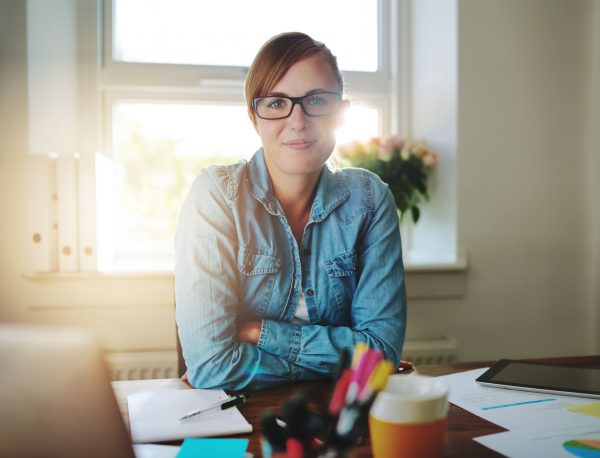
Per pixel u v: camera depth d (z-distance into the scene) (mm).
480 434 717
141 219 2230
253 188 1205
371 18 2393
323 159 1181
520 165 2141
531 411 800
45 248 1843
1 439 440
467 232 2111
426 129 2285
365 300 1179
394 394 590
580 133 2186
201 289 1088
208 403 843
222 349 1005
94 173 1846
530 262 2168
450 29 2104
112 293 1910
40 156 1819
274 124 1138
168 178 2242
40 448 447
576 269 2203
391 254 1226
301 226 1246
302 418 480
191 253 1120
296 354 1025
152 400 860
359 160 2072
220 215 1155
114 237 2201
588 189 2197
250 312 1189
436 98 2211
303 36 1158
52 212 1854
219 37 2248
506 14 2107
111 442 467
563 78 2162
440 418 567
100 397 465
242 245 1168
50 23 1990
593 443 684
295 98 1127
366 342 1075
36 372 451
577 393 861
